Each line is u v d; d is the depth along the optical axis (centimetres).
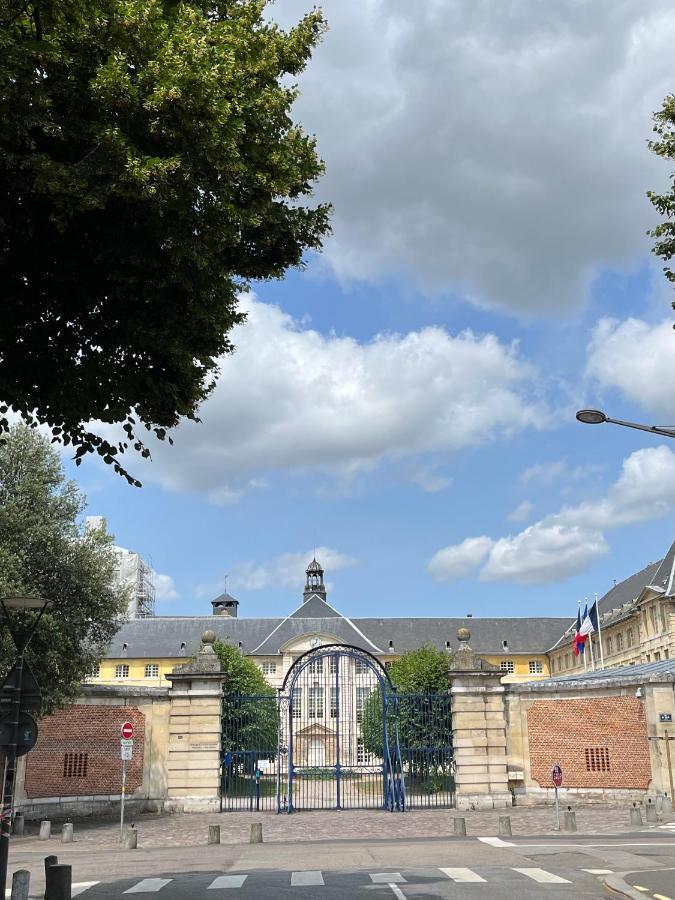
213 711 2864
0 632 2373
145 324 1066
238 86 948
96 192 884
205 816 2698
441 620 10619
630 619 7594
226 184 964
